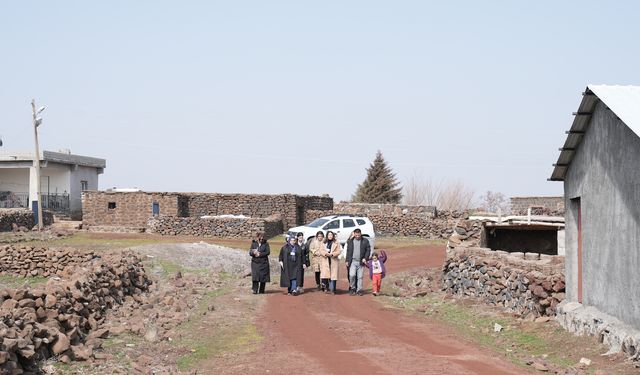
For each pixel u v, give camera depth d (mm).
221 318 16844
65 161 57500
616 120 13008
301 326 15914
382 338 14438
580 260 15469
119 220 52188
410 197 90312
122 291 19031
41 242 36469
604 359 11719
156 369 11438
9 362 9242
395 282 26312
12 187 57312
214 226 47250
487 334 15258
